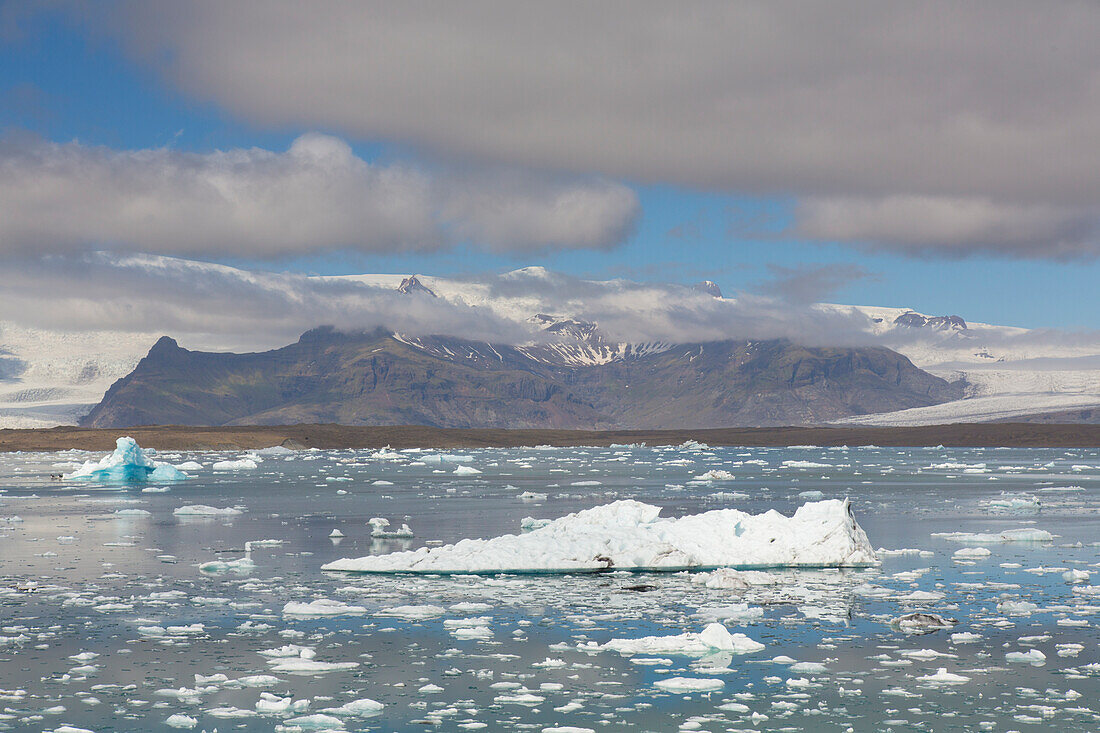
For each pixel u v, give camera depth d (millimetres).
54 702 19922
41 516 57250
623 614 27891
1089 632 25734
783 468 122125
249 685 21125
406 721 18969
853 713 19438
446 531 48031
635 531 37531
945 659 23250
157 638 25094
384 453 170000
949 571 35094
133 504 66375
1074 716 19203
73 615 27734
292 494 76000
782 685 21266
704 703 20031
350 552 40469
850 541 36750
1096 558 38188
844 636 25438
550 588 31859
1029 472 109688
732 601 29766
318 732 18203
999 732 18391
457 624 26562
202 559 38594
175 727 18469
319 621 27016
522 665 22750
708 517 38656
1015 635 25500
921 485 85250
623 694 20609
